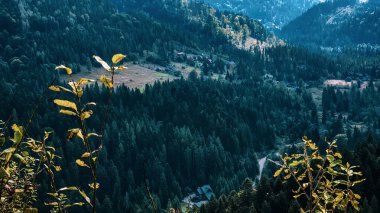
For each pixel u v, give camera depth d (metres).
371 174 87.56
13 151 5.13
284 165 8.09
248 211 90.19
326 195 7.71
